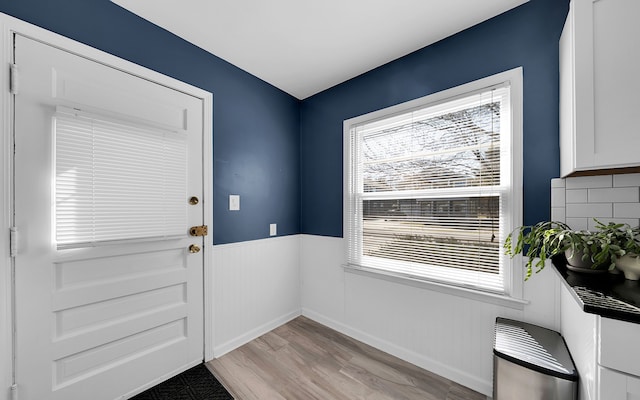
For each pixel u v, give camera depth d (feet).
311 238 8.66
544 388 3.64
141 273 5.30
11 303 3.93
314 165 8.64
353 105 7.57
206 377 5.71
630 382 2.62
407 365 6.16
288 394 5.20
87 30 4.61
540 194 4.70
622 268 3.57
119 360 5.02
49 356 4.25
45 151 4.20
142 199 5.26
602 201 4.18
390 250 6.76
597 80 3.41
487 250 5.32
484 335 5.29
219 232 6.66
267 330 7.78
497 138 5.19
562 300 4.40
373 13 5.13
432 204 6.04
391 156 6.76
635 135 3.19
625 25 3.25
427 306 6.03
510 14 5.02
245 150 7.30
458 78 5.64
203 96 6.29
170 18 5.32
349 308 7.56
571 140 3.69
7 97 3.90
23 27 4.00
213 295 6.47
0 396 3.84
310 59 6.73
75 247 4.48
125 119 5.04
